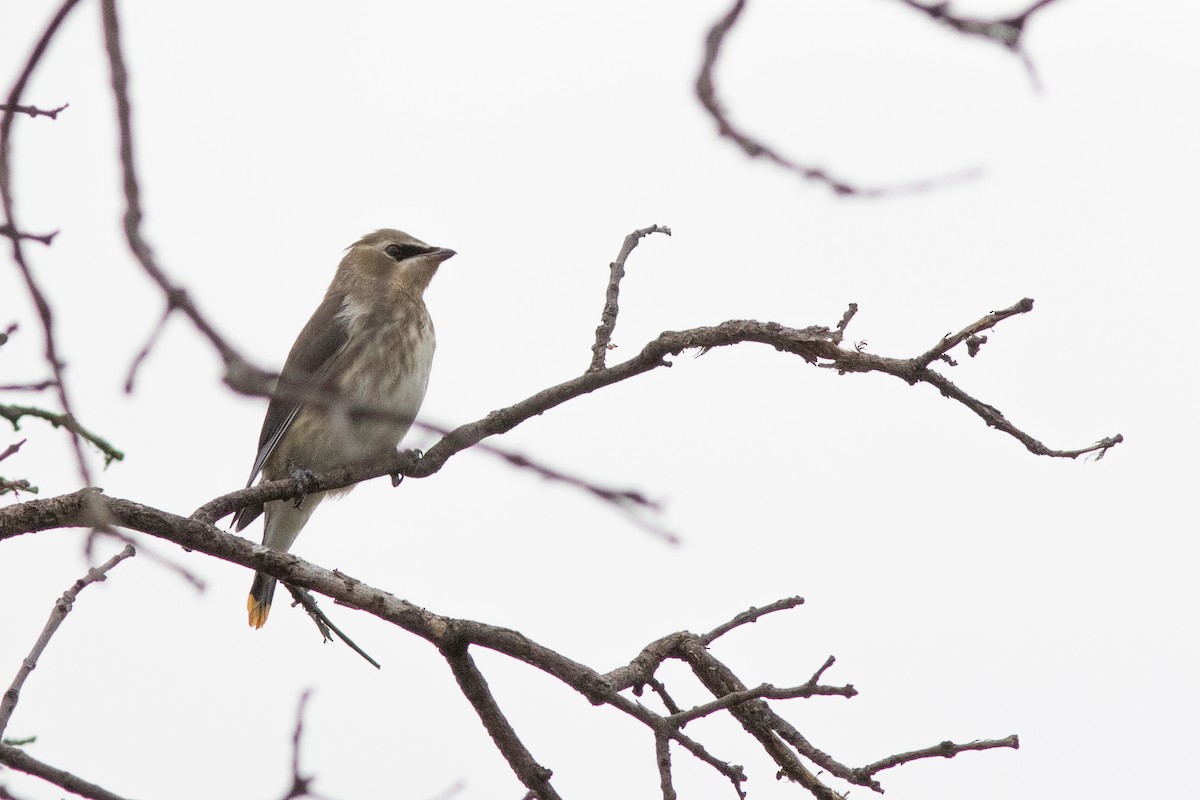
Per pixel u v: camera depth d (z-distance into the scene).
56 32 4.23
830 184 4.35
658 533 4.39
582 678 8.06
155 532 8.24
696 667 8.80
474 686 8.50
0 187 4.40
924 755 8.16
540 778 8.65
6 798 7.44
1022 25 3.68
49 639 7.68
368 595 8.38
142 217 3.92
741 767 7.82
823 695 7.52
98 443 7.28
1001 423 8.46
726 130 4.28
